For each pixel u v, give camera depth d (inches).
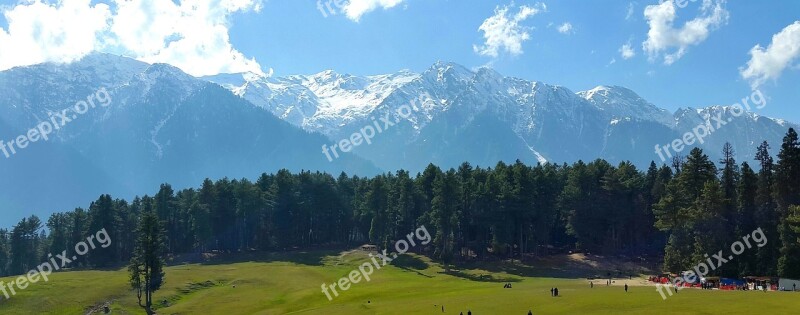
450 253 6003.9
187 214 7706.7
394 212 6929.1
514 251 6889.8
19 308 4261.8
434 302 3740.2
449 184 6077.8
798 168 4872.0
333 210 7849.4
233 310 4261.8
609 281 4783.5
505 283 4987.7
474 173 7317.9
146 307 4434.1
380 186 6820.9
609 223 6496.1
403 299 4089.6
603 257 6259.8
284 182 7849.4
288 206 7751.0
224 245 7765.8
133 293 4736.7
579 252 6697.8
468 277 5536.4
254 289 4970.5
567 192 6643.7
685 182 5575.8
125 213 7662.4
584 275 5531.5
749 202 5108.3
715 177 5693.9
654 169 7047.2
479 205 6441.9
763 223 4936.0
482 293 4101.9
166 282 5098.4
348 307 3863.2
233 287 5049.2
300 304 4345.5
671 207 5216.5
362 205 7032.5
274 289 4972.9
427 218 6624.0
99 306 4384.8
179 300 4682.6
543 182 6555.1
